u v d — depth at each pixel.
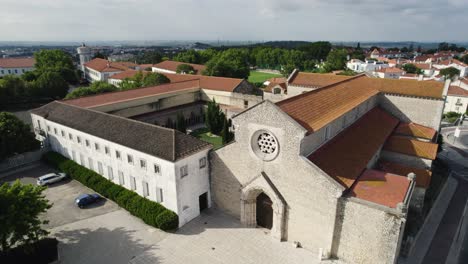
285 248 32.19
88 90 82.00
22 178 48.19
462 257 32.09
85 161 47.19
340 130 38.66
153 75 90.00
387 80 53.38
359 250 28.73
